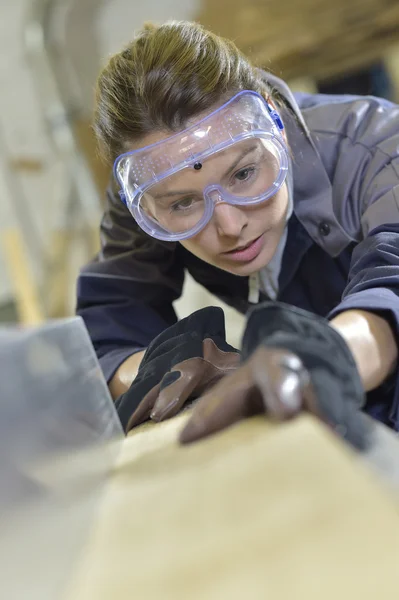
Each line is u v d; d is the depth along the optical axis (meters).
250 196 0.92
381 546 0.28
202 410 0.53
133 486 0.44
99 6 3.71
